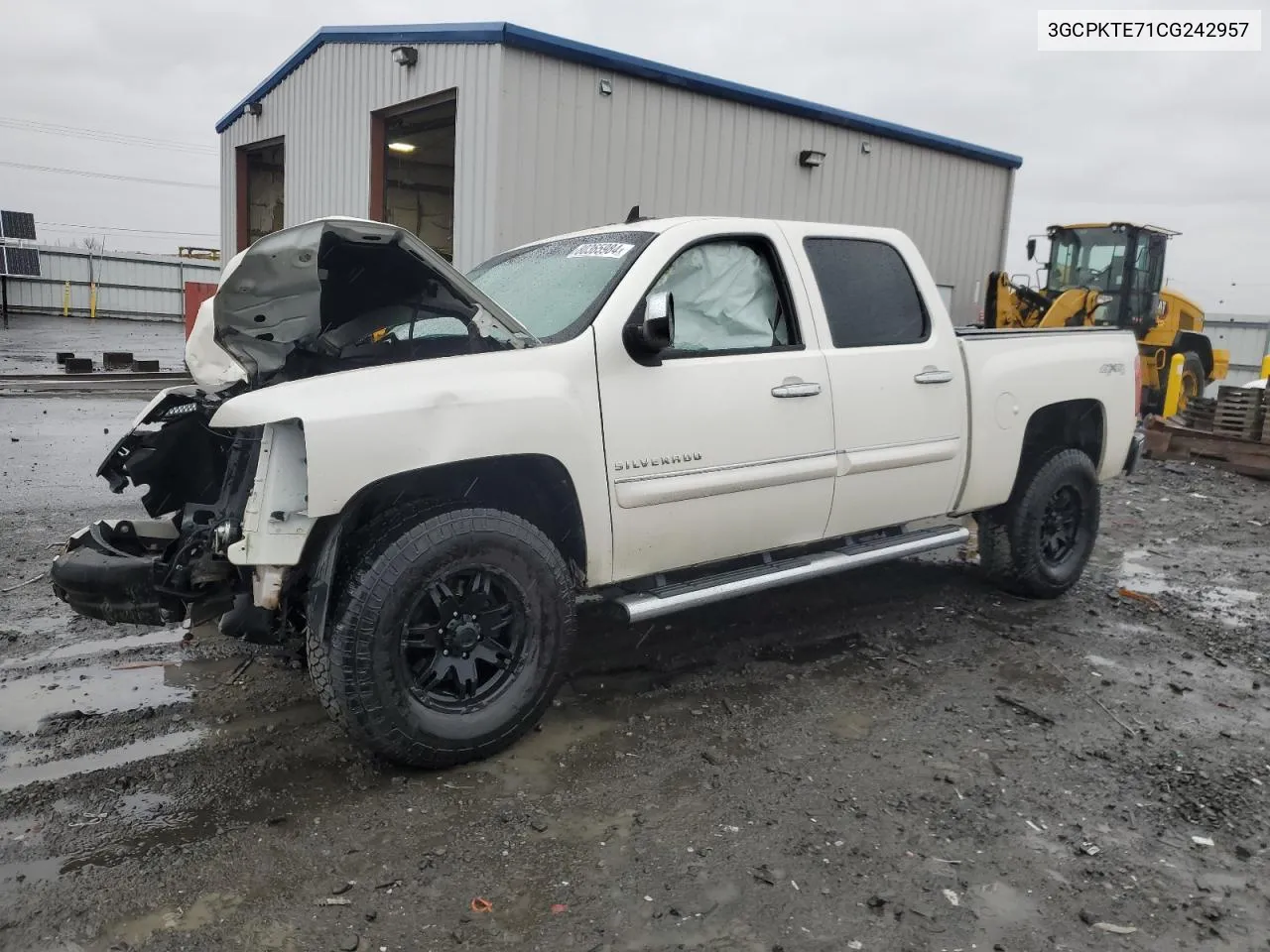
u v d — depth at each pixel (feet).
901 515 15.31
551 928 8.25
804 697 13.37
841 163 47.50
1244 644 16.20
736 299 13.56
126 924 8.18
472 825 9.86
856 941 8.16
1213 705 13.52
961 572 20.06
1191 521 26.94
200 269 143.84
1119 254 50.06
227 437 12.73
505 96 34.68
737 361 13.03
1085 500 18.21
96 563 11.37
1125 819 10.28
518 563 11.15
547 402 11.16
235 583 11.41
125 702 12.73
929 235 53.62
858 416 14.28
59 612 16.08
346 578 10.41
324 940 8.02
